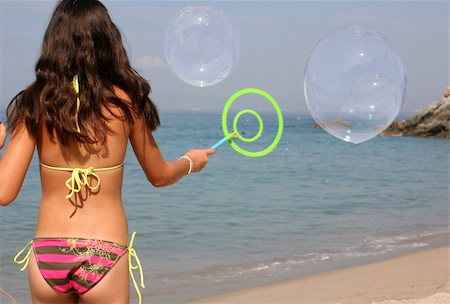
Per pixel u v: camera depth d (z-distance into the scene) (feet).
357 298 17.87
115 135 7.66
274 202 39.32
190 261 23.49
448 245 26.71
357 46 11.14
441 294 17.47
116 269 7.61
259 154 9.33
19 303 17.90
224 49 12.91
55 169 7.59
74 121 7.45
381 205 39.04
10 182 7.51
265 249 25.81
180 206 36.99
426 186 49.47
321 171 59.26
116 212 7.75
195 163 8.97
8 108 7.70
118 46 7.79
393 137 113.91
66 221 7.57
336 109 11.15
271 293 18.93
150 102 8.01
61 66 7.50
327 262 23.48
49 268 7.49
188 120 245.24
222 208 36.52
